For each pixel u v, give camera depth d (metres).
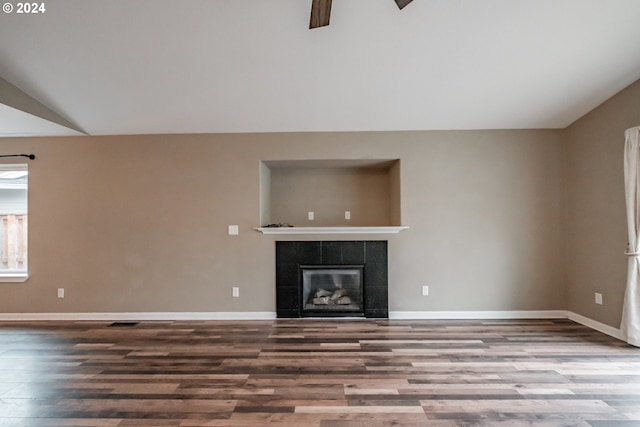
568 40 2.93
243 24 2.80
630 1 2.57
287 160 4.43
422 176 4.38
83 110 3.87
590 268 3.94
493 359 3.01
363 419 2.10
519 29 2.84
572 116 4.07
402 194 4.38
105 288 4.38
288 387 2.51
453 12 2.71
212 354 3.16
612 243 3.64
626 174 3.34
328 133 4.39
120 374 2.74
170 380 2.63
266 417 2.13
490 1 2.62
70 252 4.38
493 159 4.36
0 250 4.53
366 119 4.14
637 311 3.29
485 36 2.91
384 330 3.87
